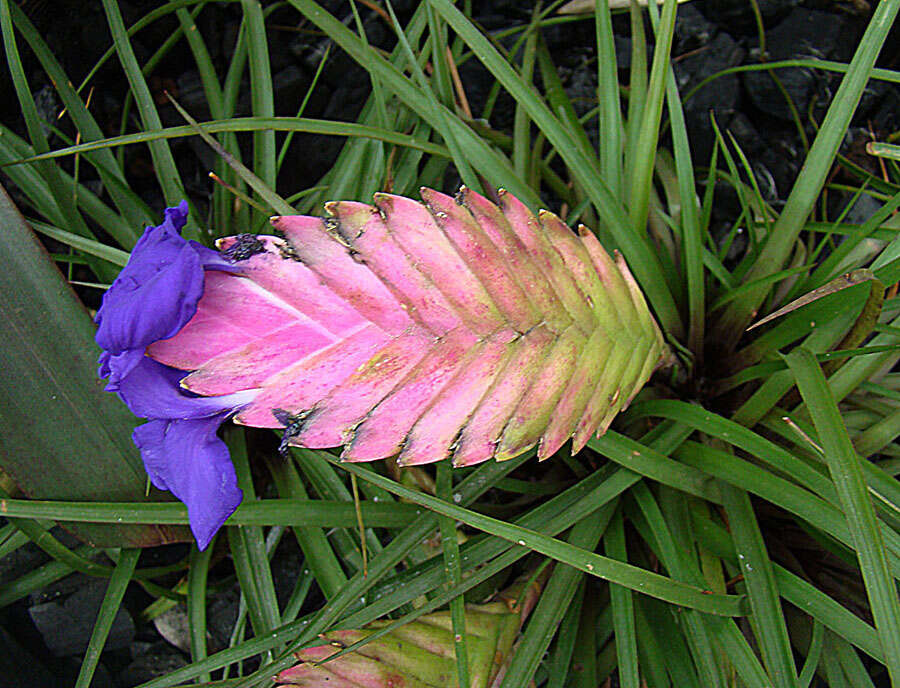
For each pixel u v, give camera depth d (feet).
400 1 1.57
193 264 0.56
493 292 0.65
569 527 1.02
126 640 1.27
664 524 0.93
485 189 1.17
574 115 1.30
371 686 0.77
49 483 1.01
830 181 1.52
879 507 0.90
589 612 1.06
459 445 0.68
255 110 1.15
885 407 1.11
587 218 1.30
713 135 1.54
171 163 1.08
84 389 0.98
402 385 0.63
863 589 1.06
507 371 0.66
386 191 1.15
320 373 0.61
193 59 1.56
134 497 1.04
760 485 0.88
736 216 1.51
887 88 1.55
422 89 1.01
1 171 1.42
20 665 1.16
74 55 1.51
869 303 0.88
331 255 0.60
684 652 0.93
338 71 1.56
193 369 0.59
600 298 0.75
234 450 1.11
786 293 1.20
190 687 0.85
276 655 1.01
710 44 1.58
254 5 1.15
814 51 1.54
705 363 1.15
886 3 0.87
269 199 0.86
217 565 1.31
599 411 0.77
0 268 0.92
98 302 1.47
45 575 1.11
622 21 1.60
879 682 1.10
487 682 0.82
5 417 0.96
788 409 1.12
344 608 0.87
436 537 1.06
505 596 0.95
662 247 1.22
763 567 0.86
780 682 0.79
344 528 1.06
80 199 1.18
